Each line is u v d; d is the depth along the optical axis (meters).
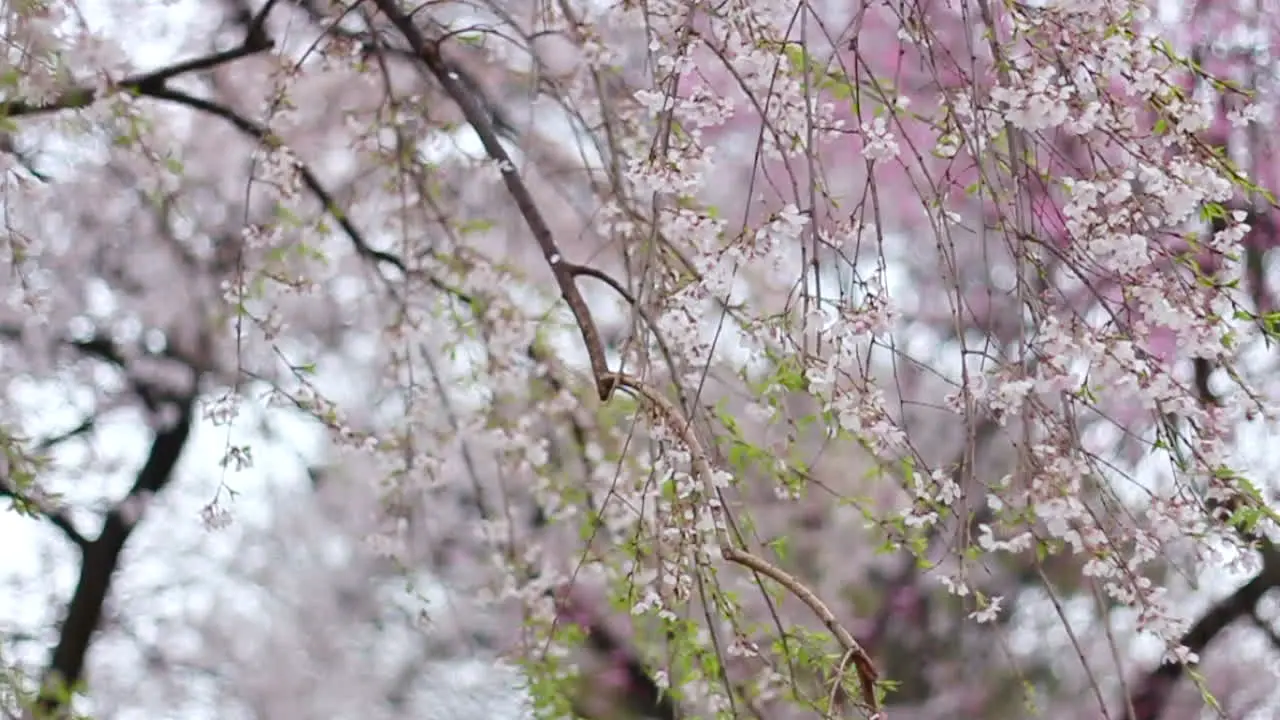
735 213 5.44
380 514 4.02
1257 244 5.02
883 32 5.38
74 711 2.91
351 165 4.53
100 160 4.26
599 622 5.76
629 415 3.48
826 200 2.23
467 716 6.78
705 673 2.86
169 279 5.30
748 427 3.83
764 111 2.07
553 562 5.00
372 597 6.66
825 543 6.26
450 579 5.91
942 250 2.05
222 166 4.98
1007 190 2.24
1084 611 6.22
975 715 6.44
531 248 4.87
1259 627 6.28
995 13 2.16
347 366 5.49
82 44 2.65
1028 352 2.39
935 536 4.55
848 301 2.04
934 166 4.52
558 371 3.74
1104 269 2.14
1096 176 2.06
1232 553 2.11
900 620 6.57
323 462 5.98
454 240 3.64
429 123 3.49
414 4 3.52
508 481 4.39
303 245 3.40
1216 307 2.11
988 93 2.15
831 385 2.07
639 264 2.74
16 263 2.85
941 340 5.70
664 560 2.28
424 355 3.77
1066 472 2.02
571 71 3.44
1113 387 2.11
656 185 2.07
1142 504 3.42
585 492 3.64
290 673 6.66
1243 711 6.30
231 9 4.64
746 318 2.66
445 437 3.75
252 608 6.81
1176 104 2.07
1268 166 5.02
